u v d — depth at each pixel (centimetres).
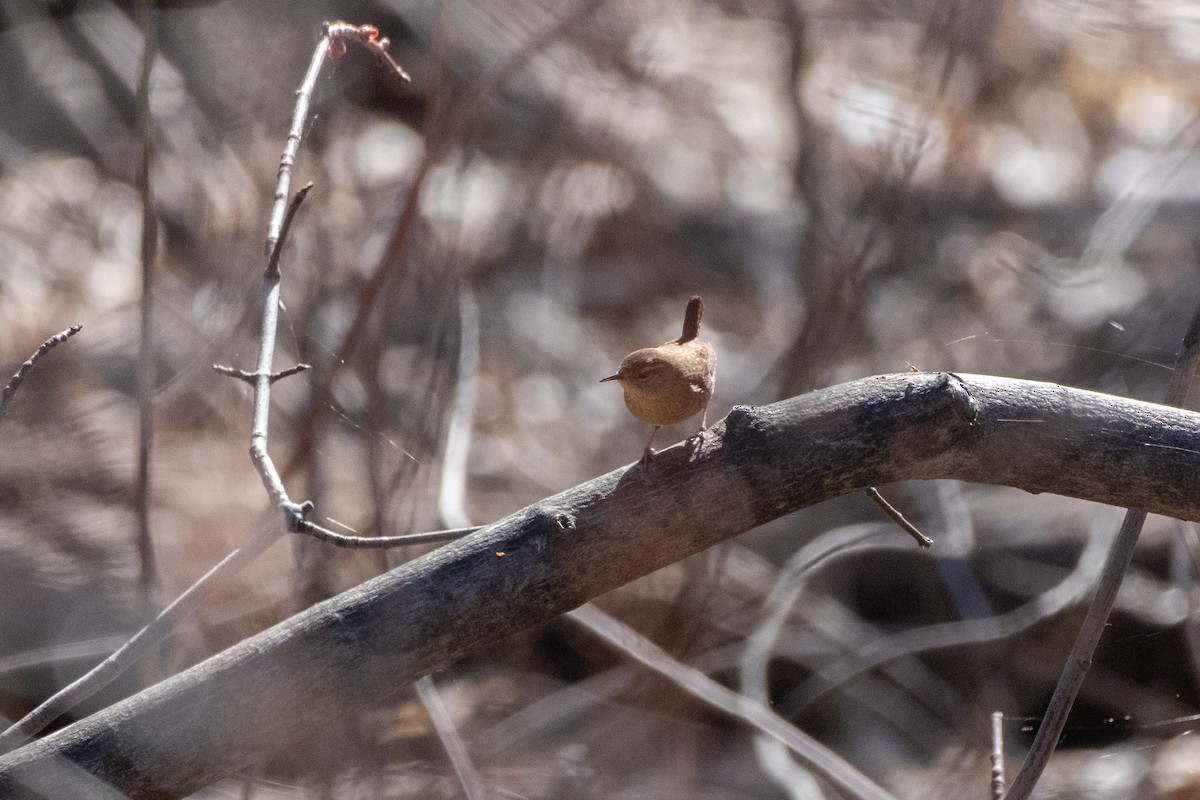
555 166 1764
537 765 920
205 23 1533
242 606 968
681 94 1916
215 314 999
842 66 1670
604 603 1007
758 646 962
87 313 1465
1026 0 1625
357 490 1000
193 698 404
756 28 2056
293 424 1148
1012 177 1680
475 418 1419
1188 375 514
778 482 425
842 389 437
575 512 421
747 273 1681
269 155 1272
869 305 1230
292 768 749
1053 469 441
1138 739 1002
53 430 1198
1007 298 1505
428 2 1705
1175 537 1087
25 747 402
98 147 1738
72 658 941
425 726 929
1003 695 1050
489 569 414
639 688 954
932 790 970
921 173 1309
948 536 1111
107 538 1034
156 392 1032
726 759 966
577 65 1791
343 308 1010
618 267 1700
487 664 1061
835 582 1157
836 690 1060
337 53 561
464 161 948
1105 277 1467
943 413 428
